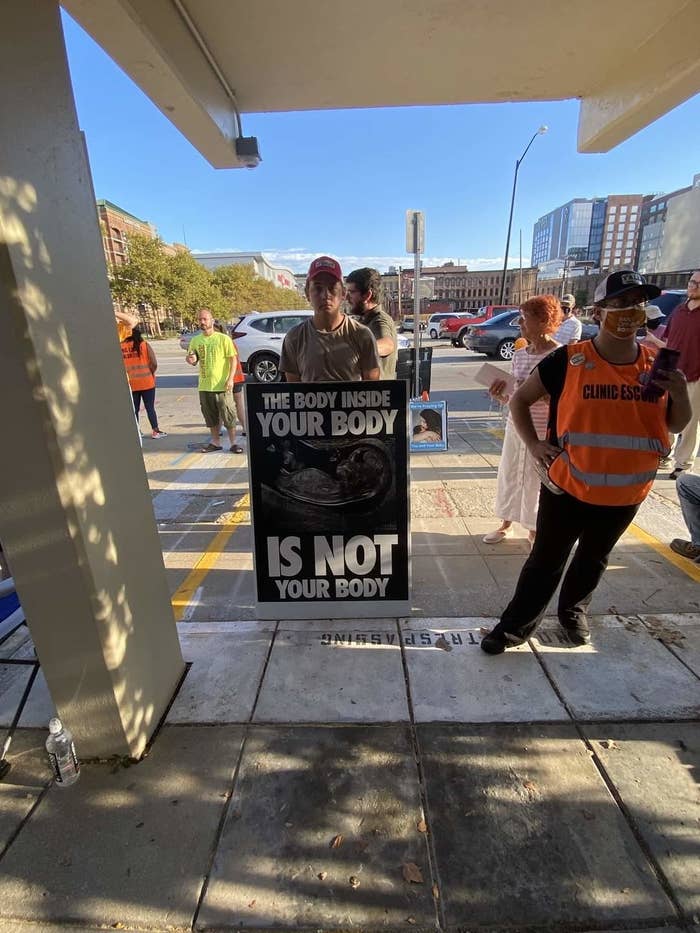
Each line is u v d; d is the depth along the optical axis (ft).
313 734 6.79
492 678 7.69
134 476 6.57
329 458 8.65
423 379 19.93
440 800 5.85
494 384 11.01
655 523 12.94
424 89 10.82
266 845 5.42
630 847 5.29
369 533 8.91
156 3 6.95
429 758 6.39
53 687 6.08
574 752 6.41
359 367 9.20
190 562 11.89
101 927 4.78
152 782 6.18
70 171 5.26
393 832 5.51
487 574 10.76
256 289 243.60
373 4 7.78
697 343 14.75
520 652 8.25
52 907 4.93
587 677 7.66
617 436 6.75
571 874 5.06
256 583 9.18
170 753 6.57
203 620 9.41
